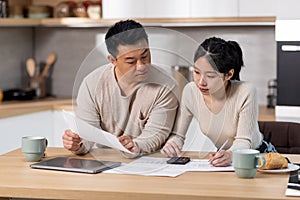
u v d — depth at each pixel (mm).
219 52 2662
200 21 4762
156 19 4844
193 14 4793
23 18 5125
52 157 2797
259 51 5148
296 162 2705
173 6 4832
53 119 4887
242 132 2676
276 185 2246
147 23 4879
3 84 5316
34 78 5449
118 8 4953
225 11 4734
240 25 5141
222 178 2355
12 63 5422
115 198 2184
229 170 2471
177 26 5184
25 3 5547
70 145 2752
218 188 2201
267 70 5145
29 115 4652
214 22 4758
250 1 4688
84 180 2350
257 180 2326
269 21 4637
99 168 2488
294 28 4316
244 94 2705
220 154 2559
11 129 4477
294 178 2320
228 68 2668
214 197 2098
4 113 4395
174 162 2553
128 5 4934
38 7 5273
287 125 3439
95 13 5160
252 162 2336
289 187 2166
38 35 5707
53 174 2457
